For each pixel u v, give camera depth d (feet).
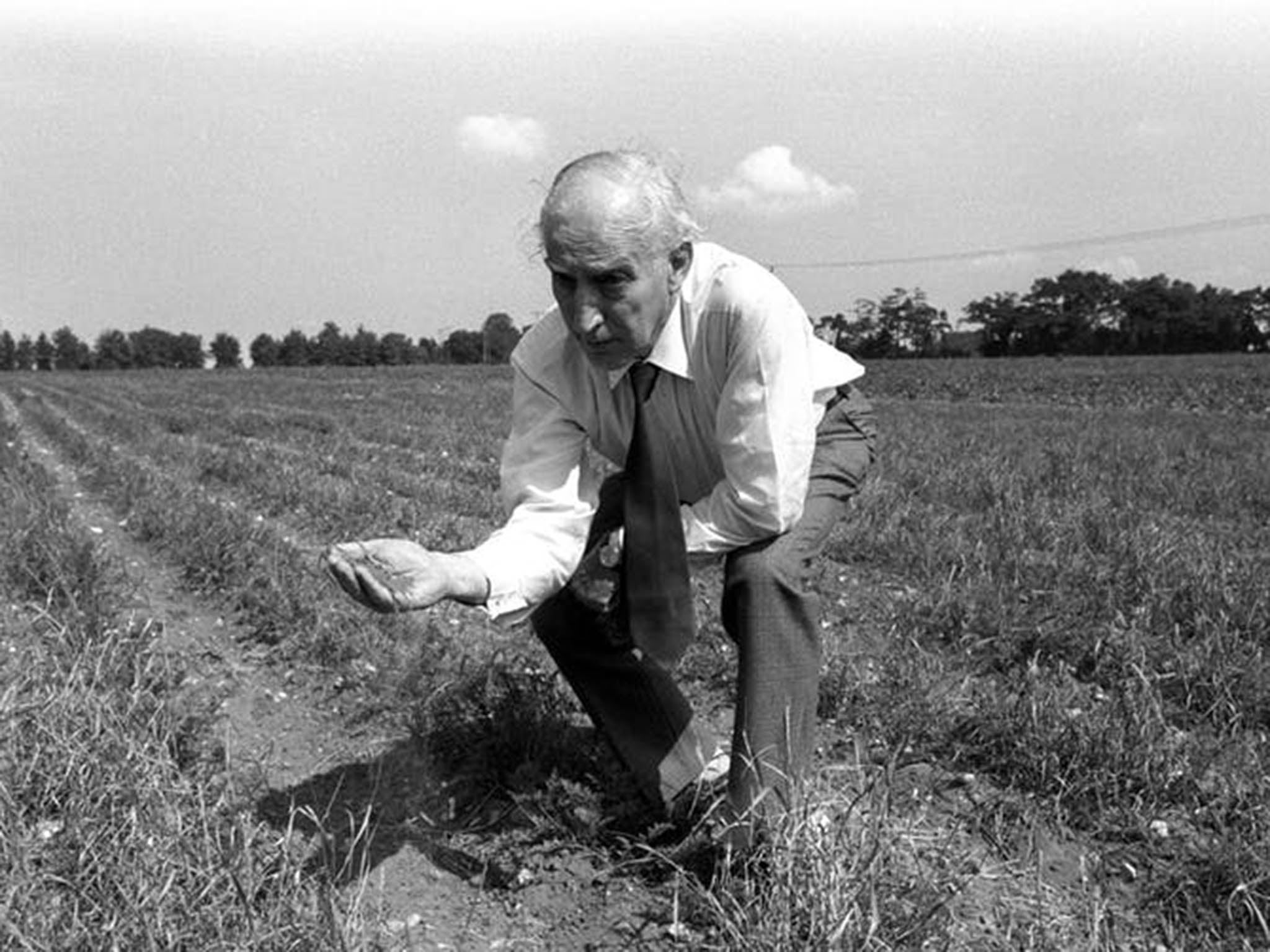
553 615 10.03
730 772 9.03
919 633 16.71
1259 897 9.00
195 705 13.66
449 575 8.12
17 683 11.79
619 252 7.79
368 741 12.88
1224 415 79.10
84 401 104.01
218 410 82.69
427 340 354.13
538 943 8.96
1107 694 14.19
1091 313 341.41
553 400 9.48
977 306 356.59
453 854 10.23
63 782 10.17
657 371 8.73
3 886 8.53
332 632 16.06
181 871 8.51
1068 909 9.26
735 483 8.70
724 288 8.43
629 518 9.05
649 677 10.25
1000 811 10.64
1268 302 310.04
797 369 8.51
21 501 27.55
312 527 26.96
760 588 8.70
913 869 9.13
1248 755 11.85
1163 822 10.62
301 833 10.37
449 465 38.50
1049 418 71.92
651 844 10.02
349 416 69.21
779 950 7.77
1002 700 12.72
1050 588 18.49
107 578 20.08
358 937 8.10
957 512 27.91
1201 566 18.81
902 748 10.30
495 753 11.46
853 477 9.64
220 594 19.92
